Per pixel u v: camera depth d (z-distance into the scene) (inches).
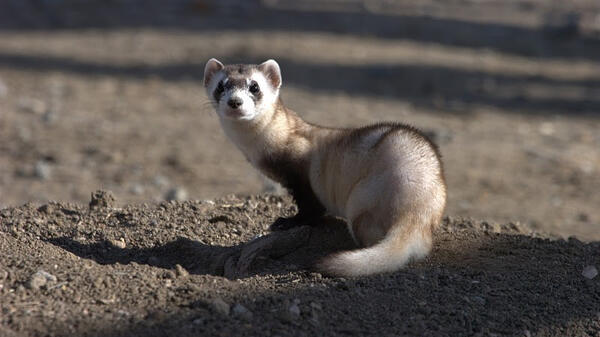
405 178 326.3
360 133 357.7
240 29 1387.8
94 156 733.9
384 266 316.5
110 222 385.1
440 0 1843.0
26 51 1191.6
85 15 1503.4
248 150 391.2
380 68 1118.4
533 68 1194.0
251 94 376.8
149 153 750.5
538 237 390.6
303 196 381.4
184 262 352.5
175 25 1422.2
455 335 280.4
